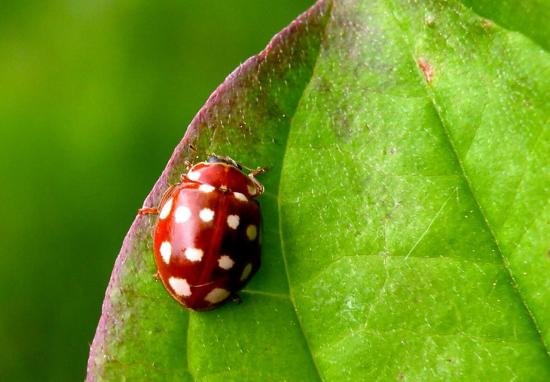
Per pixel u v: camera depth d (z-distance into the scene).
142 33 0.08
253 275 0.05
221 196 0.05
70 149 0.08
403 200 0.05
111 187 0.08
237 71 0.05
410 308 0.05
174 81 0.08
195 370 0.05
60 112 0.08
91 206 0.08
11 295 0.08
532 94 0.05
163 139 0.08
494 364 0.05
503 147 0.05
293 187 0.05
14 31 0.08
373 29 0.05
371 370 0.05
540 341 0.05
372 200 0.05
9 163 0.08
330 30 0.05
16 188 0.08
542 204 0.05
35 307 0.08
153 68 0.08
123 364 0.05
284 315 0.05
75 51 0.08
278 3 0.08
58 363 0.08
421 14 0.05
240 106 0.05
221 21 0.08
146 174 0.08
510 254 0.05
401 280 0.05
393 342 0.05
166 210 0.05
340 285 0.05
